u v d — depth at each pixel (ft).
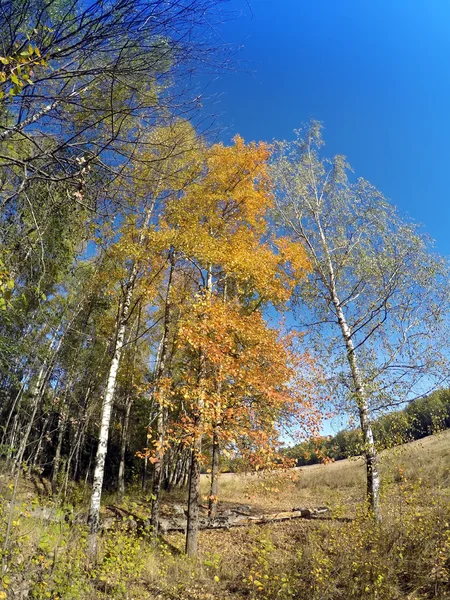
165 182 15.81
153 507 32.63
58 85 12.08
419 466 45.21
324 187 42.68
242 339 32.32
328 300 38.86
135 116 11.97
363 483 60.39
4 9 10.48
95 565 21.25
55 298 27.73
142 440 74.38
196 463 30.76
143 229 28.37
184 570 24.71
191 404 28.94
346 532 23.84
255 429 28.76
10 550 14.98
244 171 33.60
